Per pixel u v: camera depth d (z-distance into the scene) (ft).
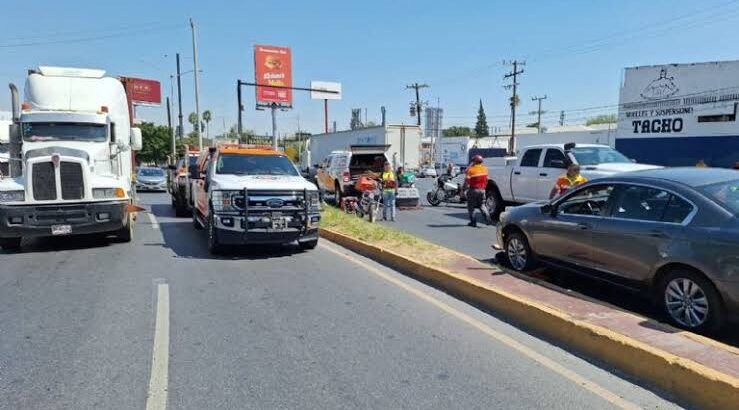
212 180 32.71
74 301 20.84
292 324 18.11
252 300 21.08
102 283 23.89
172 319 18.56
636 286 18.90
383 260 29.01
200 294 22.00
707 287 16.20
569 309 17.53
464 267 24.59
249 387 13.21
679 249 16.94
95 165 36.42
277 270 26.86
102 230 33.55
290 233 30.66
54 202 32.04
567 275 25.02
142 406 12.19
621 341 14.33
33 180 31.60
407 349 15.79
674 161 99.14
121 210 33.96
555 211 23.17
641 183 19.39
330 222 40.60
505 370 14.24
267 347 15.94
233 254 31.40
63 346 15.92
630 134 104.78
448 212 57.88
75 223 32.60
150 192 97.04
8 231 31.35
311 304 20.57
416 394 12.85
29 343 16.16
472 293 21.21
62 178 32.19
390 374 14.02
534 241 24.29
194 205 43.88
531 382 13.48
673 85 98.22
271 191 30.40
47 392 12.87
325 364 14.67
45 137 35.76
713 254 15.92
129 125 43.09
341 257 30.37
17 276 25.38
